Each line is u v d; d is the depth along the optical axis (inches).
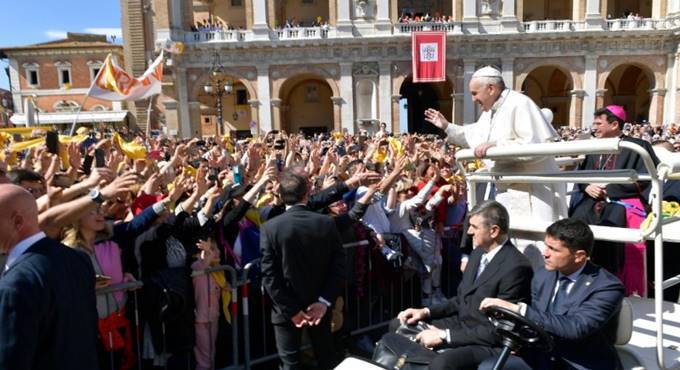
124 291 196.1
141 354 205.3
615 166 217.0
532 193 195.8
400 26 1486.2
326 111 1742.1
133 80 613.3
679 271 258.1
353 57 1477.6
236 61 1480.1
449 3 1726.1
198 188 211.6
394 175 232.2
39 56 1958.7
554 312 161.0
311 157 403.2
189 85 1486.2
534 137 187.3
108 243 193.5
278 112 1496.1
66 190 157.8
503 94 197.6
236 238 246.1
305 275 183.8
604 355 154.9
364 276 266.7
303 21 1739.7
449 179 341.7
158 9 1443.2
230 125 1675.7
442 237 319.6
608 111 220.8
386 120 1492.4
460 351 160.4
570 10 1718.8
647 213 216.8
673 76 1487.5
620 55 1483.8
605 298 150.6
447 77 1496.1
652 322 181.3
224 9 1721.2
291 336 190.1
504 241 177.9
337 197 228.5
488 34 1455.5
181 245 208.7
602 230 165.6
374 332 267.9
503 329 139.8
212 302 218.7
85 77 1978.3
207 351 219.5
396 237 277.3
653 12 1531.7
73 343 117.0
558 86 1732.3
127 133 820.6
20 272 109.7
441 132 1733.5
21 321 105.2
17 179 190.7
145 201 246.1
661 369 147.5
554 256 158.7
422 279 298.7
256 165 330.3
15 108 1974.7
